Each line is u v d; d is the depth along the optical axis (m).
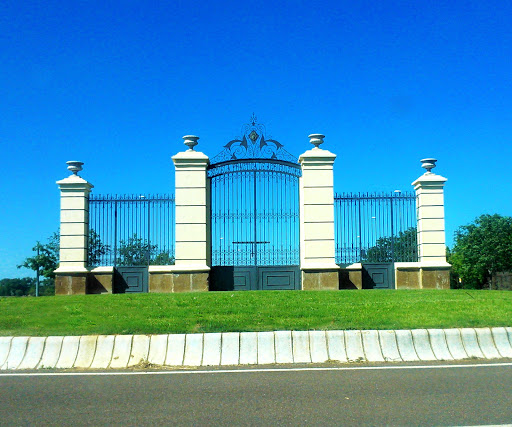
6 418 7.15
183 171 20.22
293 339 10.68
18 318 12.70
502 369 9.72
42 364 10.27
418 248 20.94
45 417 7.18
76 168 20.64
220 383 8.84
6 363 10.28
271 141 20.66
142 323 11.87
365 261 20.66
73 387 8.67
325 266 19.80
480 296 16.34
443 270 20.42
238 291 18.42
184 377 9.28
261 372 9.62
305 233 20.09
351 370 9.70
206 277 19.66
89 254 20.58
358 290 18.45
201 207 20.05
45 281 32.38
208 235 20.30
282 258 20.36
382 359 10.53
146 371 9.81
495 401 7.74
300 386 8.60
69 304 14.73
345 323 11.88
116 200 20.62
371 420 6.96
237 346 10.58
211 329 11.52
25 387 8.70
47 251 28.89
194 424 6.84
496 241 49.44
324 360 10.46
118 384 8.84
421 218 20.72
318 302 14.86
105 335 10.85
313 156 20.22
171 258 20.44
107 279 20.00
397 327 11.55
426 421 6.91
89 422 6.96
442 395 8.03
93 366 10.23
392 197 20.95
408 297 16.02
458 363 10.31
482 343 10.98
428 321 12.01
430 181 20.77
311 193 20.23
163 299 15.44
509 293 17.58
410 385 8.61
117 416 7.18
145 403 7.73
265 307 13.73
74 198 20.34
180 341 10.62
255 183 20.53
